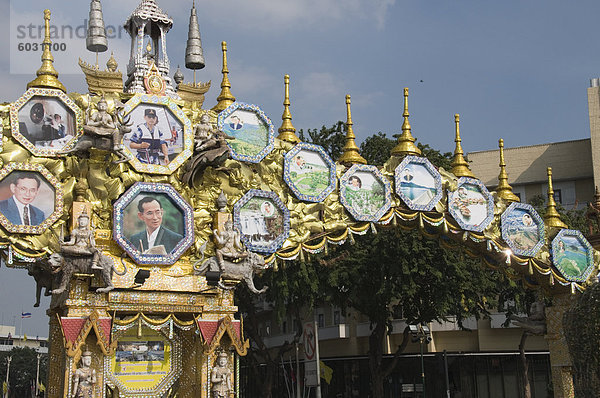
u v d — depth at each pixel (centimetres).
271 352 5281
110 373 1720
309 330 1548
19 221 1573
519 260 2159
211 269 1720
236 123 1836
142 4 1888
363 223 1964
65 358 1584
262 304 4975
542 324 2322
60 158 1634
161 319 1714
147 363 1766
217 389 1689
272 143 1864
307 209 1900
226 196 1817
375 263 2970
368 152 3434
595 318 1574
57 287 1620
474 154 5284
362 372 4412
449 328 4272
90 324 1588
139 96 1717
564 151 5059
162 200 1717
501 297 3469
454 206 2069
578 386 1591
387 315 3222
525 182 5081
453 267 2923
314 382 1508
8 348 10556
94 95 1717
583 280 2245
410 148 2048
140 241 1672
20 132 1595
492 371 4191
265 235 1822
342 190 1938
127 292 1661
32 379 8950
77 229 1593
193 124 1795
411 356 4244
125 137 1697
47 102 1633
